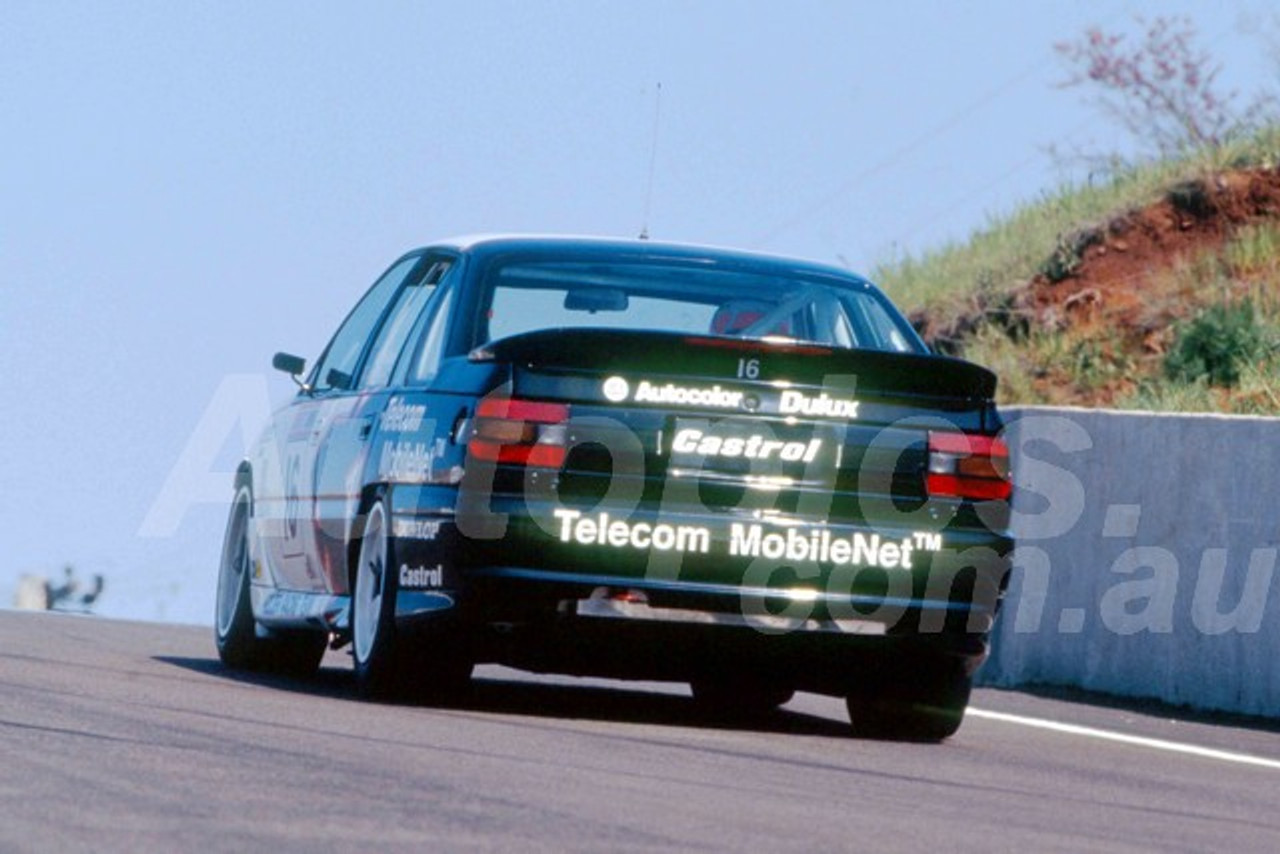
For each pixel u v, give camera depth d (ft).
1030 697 82.28
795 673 60.18
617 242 64.49
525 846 35.35
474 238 65.16
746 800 43.32
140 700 55.21
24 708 51.01
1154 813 47.44
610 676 60.64
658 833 37.73
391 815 37.76
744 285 63.46
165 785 39.68
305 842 34.42
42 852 32.40
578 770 46.21
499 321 61.16
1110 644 83.97
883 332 63.62
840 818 41.68
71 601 164.14
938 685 61.16
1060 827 43.37
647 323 62.18
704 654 58.65
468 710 59.72
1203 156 145.79
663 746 52.90
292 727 50.98
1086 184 155.12
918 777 50.67
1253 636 78.59
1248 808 50.26
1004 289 141.79
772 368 58.39
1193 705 80.23
